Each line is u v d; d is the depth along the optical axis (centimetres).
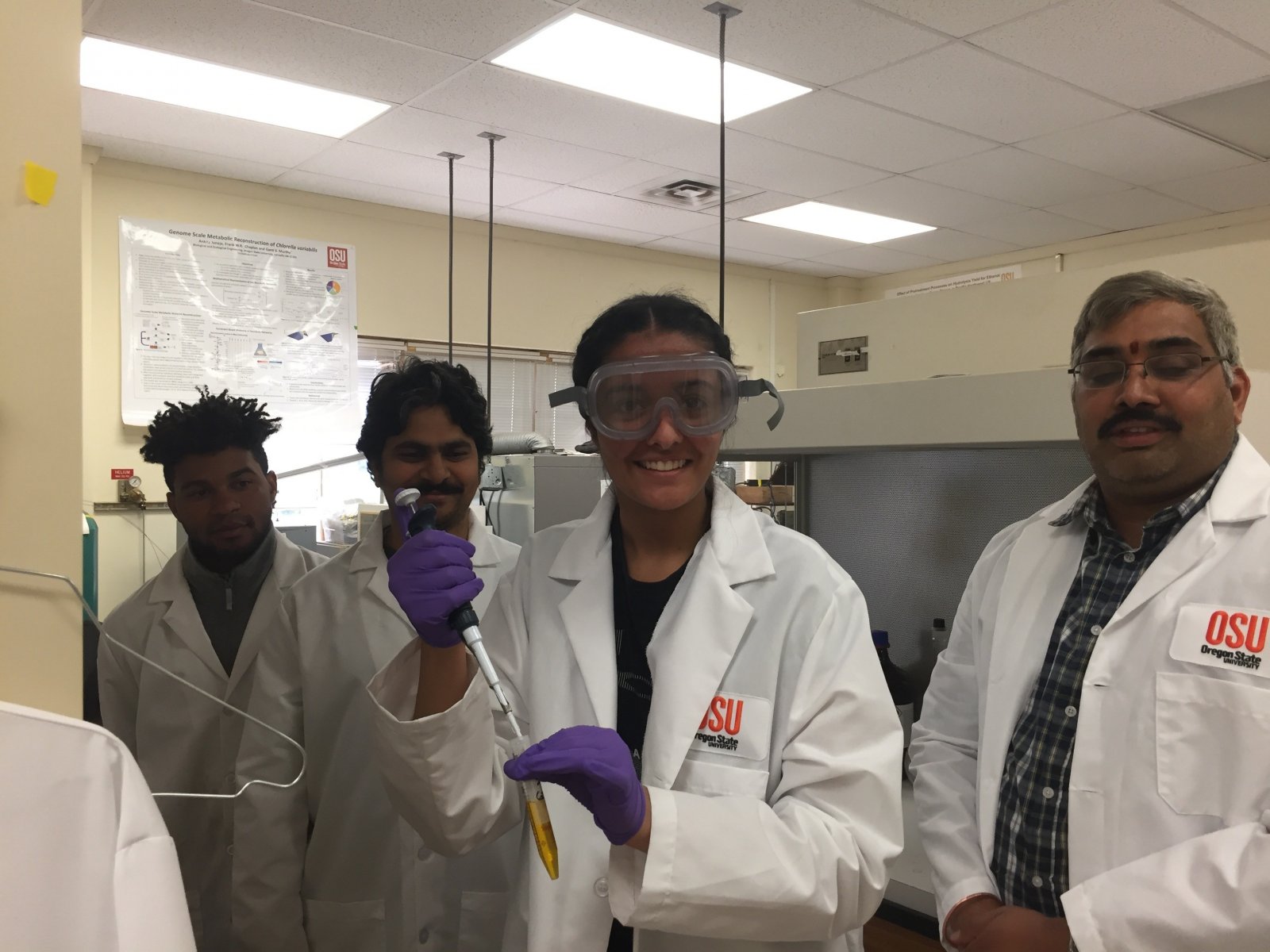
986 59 304
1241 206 479
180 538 355
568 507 210
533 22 277
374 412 144
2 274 65
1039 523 121
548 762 74
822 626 92
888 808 87
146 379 400
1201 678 95
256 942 135
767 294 636
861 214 493
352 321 459
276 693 141
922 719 130
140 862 64
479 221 505
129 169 397
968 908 103
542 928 90
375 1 264
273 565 170
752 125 362
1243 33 286
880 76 318
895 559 180
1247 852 84
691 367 91
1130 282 103
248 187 429
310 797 140
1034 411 122
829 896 80
